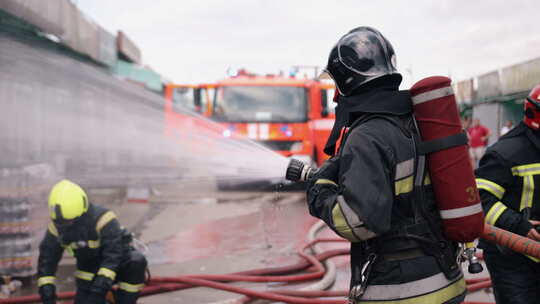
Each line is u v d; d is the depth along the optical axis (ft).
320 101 39.32
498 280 9.14
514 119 65.16
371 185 5.80
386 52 6.64
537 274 8.83
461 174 6.00
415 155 6.10
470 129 50.88
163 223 25.63
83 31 29.91
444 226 6.16
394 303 6.09
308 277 15.38
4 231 15.71
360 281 6.25
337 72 6.70
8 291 14.84
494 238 7.73
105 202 33.42
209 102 39.27
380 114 6.25
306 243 19.71
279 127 38.58
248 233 23.12
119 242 11.33
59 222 10.83
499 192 8.81
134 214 28.58
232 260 18.34
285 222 25.98
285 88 38.93
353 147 6.01
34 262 16.16
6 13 19.34
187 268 17.35
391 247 6.14
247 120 38.60
